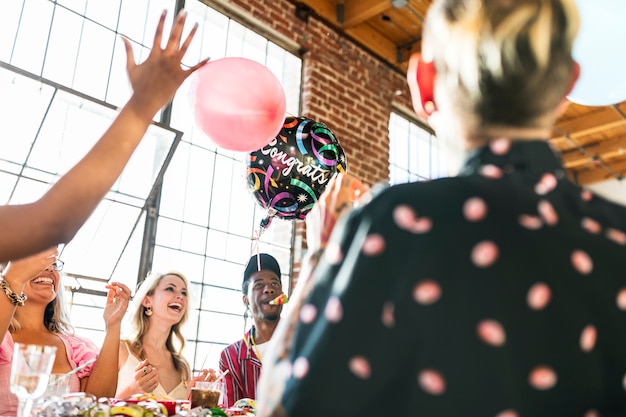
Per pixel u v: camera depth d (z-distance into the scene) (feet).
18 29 10.14
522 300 1.59
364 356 1.56
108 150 2.63
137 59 12.01
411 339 1.57
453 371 1.54
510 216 1.68
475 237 1.63
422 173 18.74
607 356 1.65
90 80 11.12
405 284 1.59
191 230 12.41
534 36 1.87
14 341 6.67
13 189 9.80
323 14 15.55
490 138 1.88
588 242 1.72
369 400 1.55
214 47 13.43
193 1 13.05
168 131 11.62
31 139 9.84
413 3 15.43
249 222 13.62
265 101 5.09
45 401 3.87
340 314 1.61
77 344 7.38
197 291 12.33
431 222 1.66
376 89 16.85
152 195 11.59
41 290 6.95
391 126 17.95
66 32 10.84
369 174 16.02
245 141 5.12
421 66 2.11
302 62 15.24
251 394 8.18
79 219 2.54
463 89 1.91
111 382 6.68
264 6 14.19
